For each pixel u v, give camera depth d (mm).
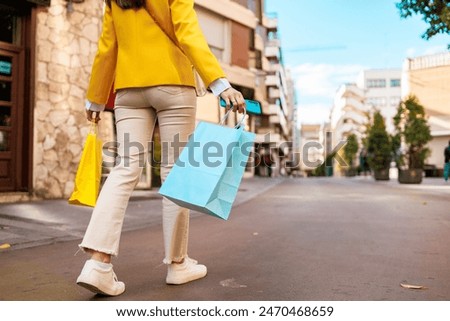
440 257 4168
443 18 7664
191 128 2904
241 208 9305
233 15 25812
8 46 9406
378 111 28875
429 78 37406
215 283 3201
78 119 10672
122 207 2734
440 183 21469
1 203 8906
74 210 7836
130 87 2766
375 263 3910
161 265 3797
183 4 2689
